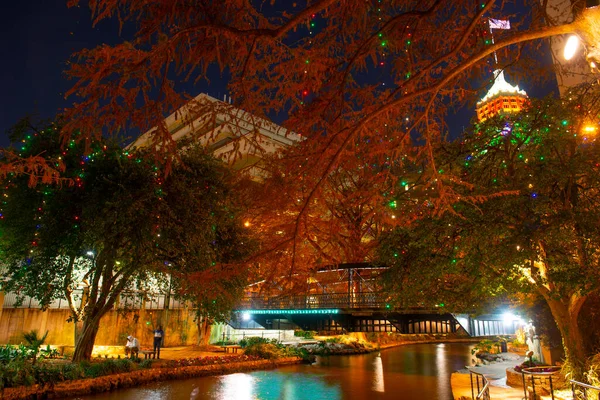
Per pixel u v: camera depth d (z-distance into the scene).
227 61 3.58
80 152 15.91
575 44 2.60
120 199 15.23
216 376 21.67
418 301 12.48
